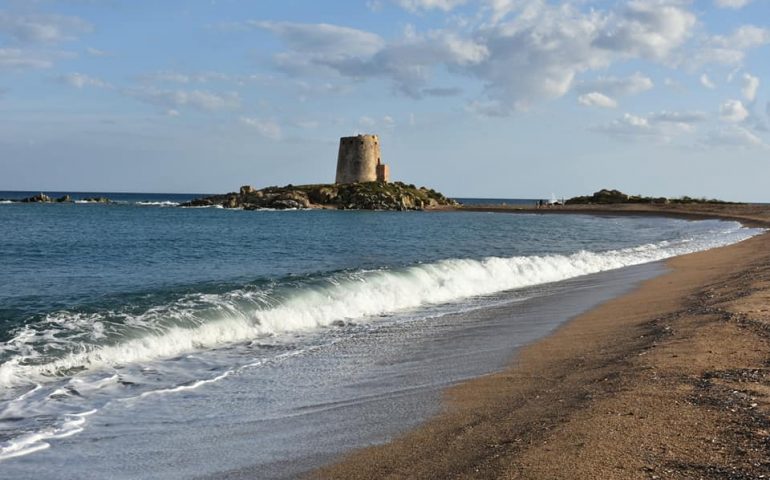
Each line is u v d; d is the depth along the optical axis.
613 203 120.06
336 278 17.73
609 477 4.90
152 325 12.09
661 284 18.75
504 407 7.20
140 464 6.01
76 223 58.62
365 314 15.09
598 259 27.14
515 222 74.69
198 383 8.96
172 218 73.00
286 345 11.66
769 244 31.81
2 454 6.28
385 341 11.88
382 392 8.35
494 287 19.86
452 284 18.81
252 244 36.34
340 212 102.12
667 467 5.03
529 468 5.17
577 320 13.30
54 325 11.91
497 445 5.87
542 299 16.98
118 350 10.59
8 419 7.43
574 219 85.75
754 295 13.79
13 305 14.36
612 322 12.74
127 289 16.89
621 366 8.49
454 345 11.27
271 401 8.12
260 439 6.64
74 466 5.98
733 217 73.69
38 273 21.22
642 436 5.72
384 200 112.75
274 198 111.88
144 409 7.80
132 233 45.28
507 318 14.03
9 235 41.34
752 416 6.06
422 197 125.38
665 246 35.84
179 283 18.34
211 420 7.35
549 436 5.90
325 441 6.46
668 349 9.22
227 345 11.70
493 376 8.81
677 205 106.94
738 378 7.42
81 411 7.74
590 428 6.00
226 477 5.62
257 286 16.47
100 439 6.73
